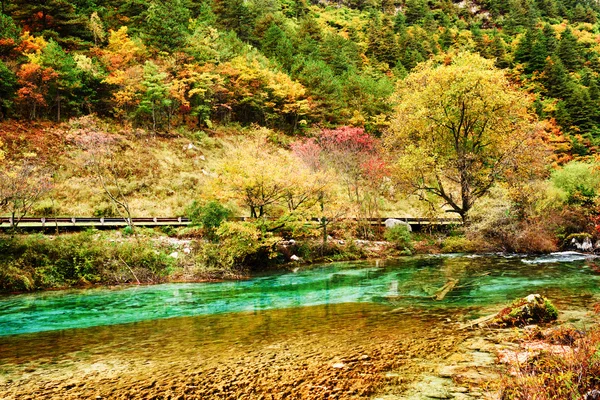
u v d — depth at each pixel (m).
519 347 7.22
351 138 29.97
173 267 18.22
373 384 5.88
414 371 6.33
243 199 20.84
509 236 23.53
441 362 6.69
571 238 23.09
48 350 8.32
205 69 42.44
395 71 65.06
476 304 11.38
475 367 6.38
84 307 12.76
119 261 17.53
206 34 49.50
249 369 6.71
